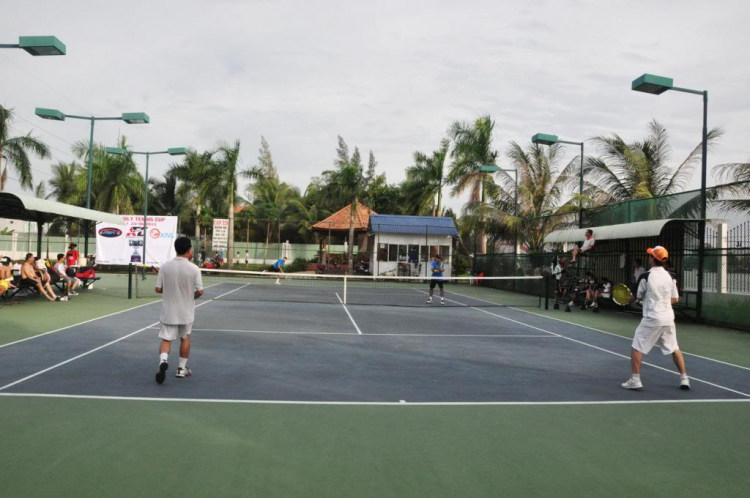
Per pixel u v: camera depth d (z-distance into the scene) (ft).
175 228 79.25
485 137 115.65
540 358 30.66
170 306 22.34
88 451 14.71
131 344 30.60
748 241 45.70
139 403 19.35
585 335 40.57
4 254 123.95
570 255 74.64
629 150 85.30
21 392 20.27
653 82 48.67
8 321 38.58
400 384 23.50
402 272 114.62
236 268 122.83
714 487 13.47
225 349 30.37
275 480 13.16
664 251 23.72
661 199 56.54
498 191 104.01
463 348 33.27
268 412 18.78
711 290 49.78
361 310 54.13
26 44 47.37
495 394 22.22
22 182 104.37
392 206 152.15
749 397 22.59
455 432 17.25
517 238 94.68
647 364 29.68
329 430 17.06
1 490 12.23
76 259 63.31
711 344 38.01
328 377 24.40
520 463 14.76
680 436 17.37
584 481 13.66
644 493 13.04
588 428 17.99
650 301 23.49
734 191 56.44
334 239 167.22
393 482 13.25
